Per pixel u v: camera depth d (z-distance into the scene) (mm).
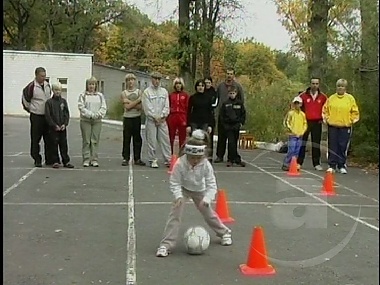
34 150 12453
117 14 61656
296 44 22531
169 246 6102
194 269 5598
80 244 6418
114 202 8883
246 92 21359
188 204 8773
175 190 6184
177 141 16750
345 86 12648
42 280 5176
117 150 17250
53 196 9250
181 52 24172
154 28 55375
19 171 11828
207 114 13008
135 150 13219
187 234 6156
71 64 42125
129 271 5488
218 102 13633
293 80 24156
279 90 20984
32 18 58094
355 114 12688
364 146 14461
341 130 12719
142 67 59031
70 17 61312
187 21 24219
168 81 28078
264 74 41250
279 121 19953
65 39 61344
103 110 12758
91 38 64000
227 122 13562
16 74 40906
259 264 5582
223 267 5684
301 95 13086
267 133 20047
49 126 12336
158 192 9797
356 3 14773
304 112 12969
